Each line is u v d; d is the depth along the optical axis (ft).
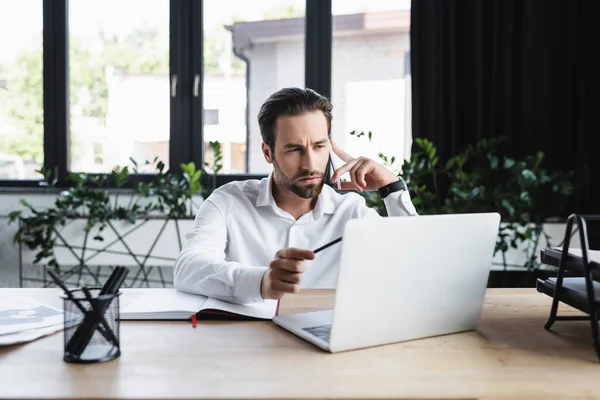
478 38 9.21
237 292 3.54
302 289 4.33
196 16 10.23
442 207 8.57
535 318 3.59
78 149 10.53
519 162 8.45
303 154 4.25
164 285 10.12
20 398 2.22
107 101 10.46
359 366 2.64
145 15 10.32
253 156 10.39
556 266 3.45
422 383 2.42
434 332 3.17
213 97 10.37
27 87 10.46
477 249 3.20
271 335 3.13
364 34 10.08
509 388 2.40
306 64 10.16
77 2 10.34
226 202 4.90
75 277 10.22
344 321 2.82
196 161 10.40
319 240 4.98
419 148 9.43
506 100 9.24
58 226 9.30
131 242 9.30
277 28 10.25
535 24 9.13
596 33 9.07
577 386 2.45
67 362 2.65
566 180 8.69
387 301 2.93
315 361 2.70
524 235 8.30
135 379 2.43
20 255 9.52
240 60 10.32
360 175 4.67
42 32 10.38
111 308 2.72
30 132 10.52
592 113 9.14
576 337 3.18
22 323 3.23
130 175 10.38
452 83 9.29
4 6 10.37
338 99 10.19
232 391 2.29
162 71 10.39
